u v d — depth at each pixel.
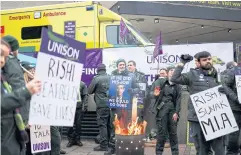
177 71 5.18
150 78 8.86
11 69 3.48
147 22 18.64
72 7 10.58
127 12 16.12
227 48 8.27
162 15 16.59
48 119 3.15
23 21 11.11
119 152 5.82
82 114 8.89
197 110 5.07
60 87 3.26
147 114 8.59
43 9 10.92
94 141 9.23
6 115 3.17
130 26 10.71
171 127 6.71
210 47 8.36
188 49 8.53
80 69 3.47
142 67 8.97
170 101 6.68
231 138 6.23
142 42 9.91
